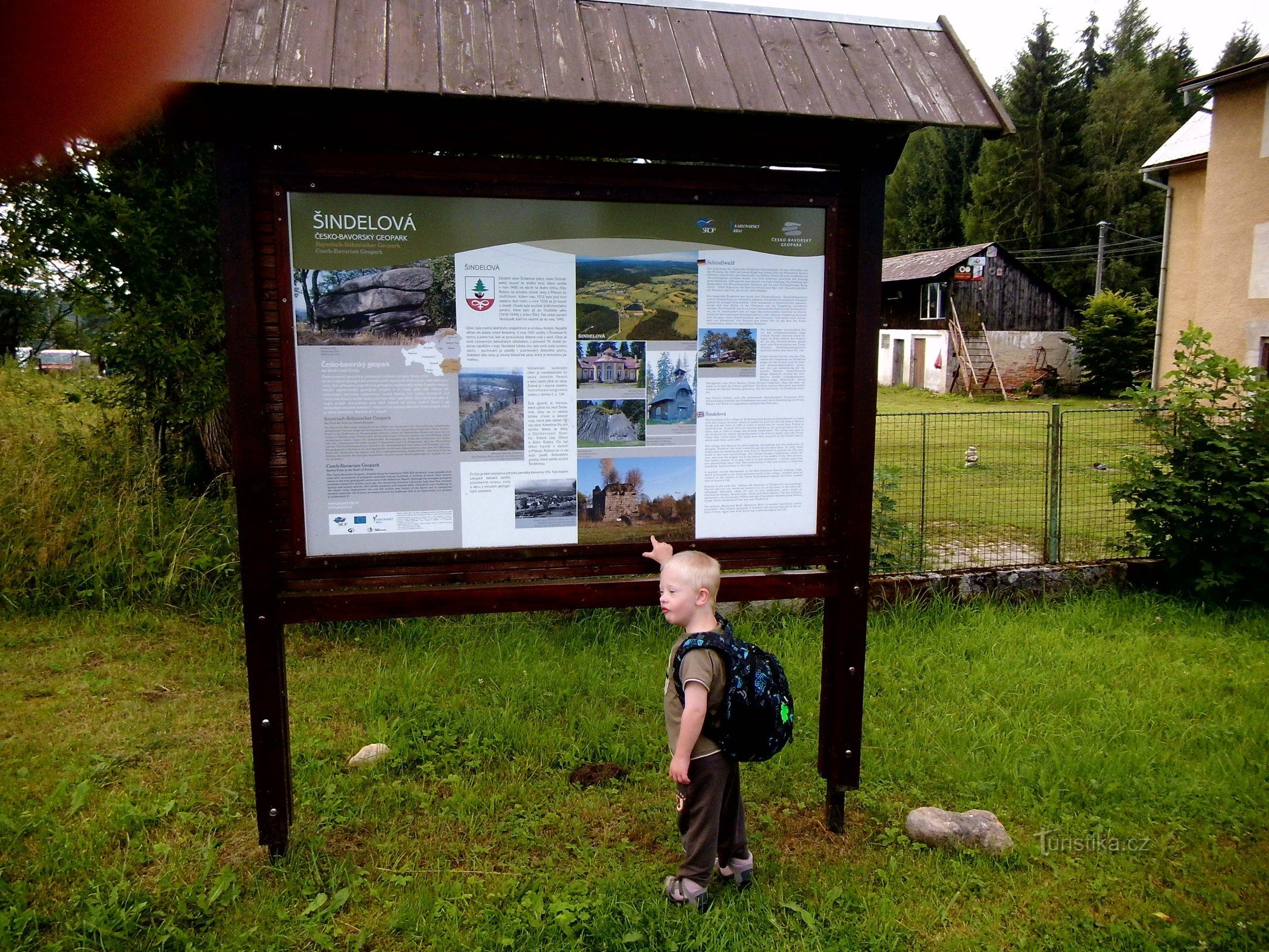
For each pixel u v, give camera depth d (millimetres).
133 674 5094
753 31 3193
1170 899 3123
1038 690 4891
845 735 3504
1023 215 44000
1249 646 5574
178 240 6520
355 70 2645
